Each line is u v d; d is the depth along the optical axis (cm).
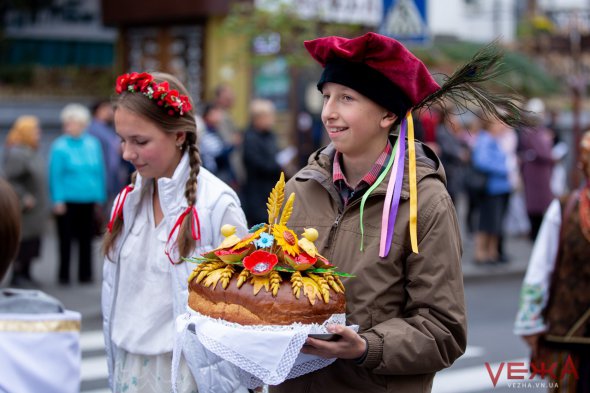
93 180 1148
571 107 2255
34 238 1114
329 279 302
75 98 1780
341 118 319
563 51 2336
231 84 1716
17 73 1761
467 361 834
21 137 1104
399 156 320
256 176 1140
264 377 290
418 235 312
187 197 373
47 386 272
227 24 1370
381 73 314
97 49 1842
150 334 374
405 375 318
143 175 377
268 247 303
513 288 1274
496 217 1375
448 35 2056
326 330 296
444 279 309
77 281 1201
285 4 1312
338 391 321
